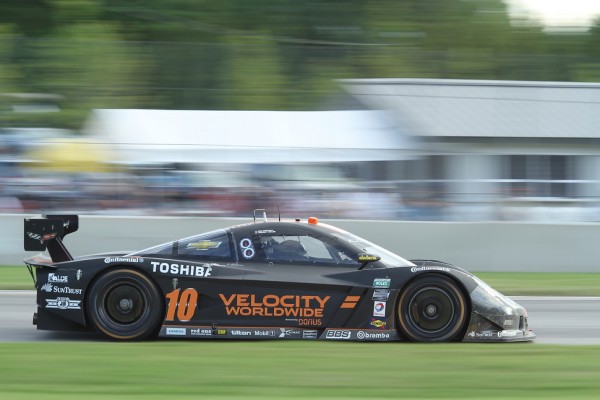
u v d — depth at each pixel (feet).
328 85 138.31
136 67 136.77
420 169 129.49
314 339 62.64
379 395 41.57
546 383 45.03
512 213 128.88
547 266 124.26
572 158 134.51
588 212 130.93
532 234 124.36
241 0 194.70
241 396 40.70
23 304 85.61
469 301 62.34
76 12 188.96
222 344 58.59
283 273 63.10
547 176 133.49
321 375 46.52
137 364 49.49
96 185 124.36
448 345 59.41
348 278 63.05
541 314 84.33
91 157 124.98
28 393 41.16
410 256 123.34
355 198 126.82
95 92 133.90
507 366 49.93
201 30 193.36
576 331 73.31
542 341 67.41
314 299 62.75
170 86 135.95
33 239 64.64
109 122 129.39
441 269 62.69
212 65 138.21
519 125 134.10
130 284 62.49
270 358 52.03
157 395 40.75
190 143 127.13
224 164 126.31
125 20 193.47
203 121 130.62
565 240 124.67
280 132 129.70
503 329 63.26
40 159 124.67
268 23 190.19
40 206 123.65
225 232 65.46
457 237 123.44
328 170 127.44
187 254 64.28
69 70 134.10
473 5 204.23
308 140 128.98
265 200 126.00
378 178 128.47
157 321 62.39
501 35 200.23
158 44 138.41
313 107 136.15
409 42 190.90
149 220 121.70
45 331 68.95
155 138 127.24
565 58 148.36
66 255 65.36
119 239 121.29
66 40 136.77
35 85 132.46
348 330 62.64
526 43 204.85
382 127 132.26
